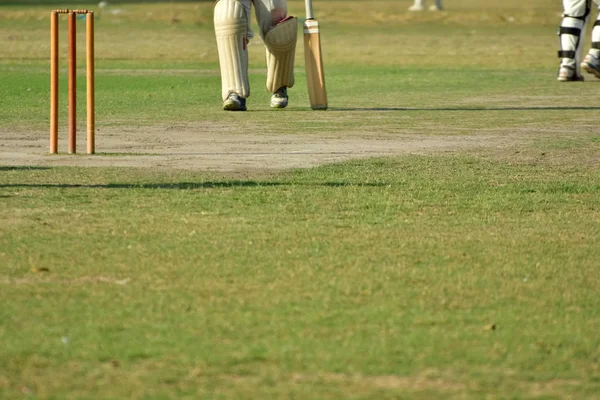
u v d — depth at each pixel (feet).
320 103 249.34
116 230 112.68
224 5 243.19
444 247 107.55
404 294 89.97
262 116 234.58
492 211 127.44
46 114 229.66
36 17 654.94
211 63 408.67
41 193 132.98
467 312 85.25
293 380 69.92
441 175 152.76
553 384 70.28
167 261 99.91
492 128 214.90
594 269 100.01
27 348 75.46
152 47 476.54
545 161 169.37
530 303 88.28
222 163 160.86
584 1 339.77
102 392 67.51
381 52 469.16
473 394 68.13
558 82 341.82
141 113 237.25
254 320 82.17
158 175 147.95
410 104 265.95
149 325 80.79
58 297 88.02
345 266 98.94
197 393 67.41
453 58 444.55
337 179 147.23
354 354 74.79
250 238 109.81
